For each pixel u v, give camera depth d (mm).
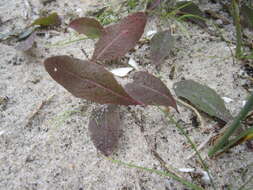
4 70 188
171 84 179
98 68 135
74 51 200
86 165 144
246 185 136
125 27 166
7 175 141
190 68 188
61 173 142
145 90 152
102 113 151
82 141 153
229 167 143
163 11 227
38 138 155
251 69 187
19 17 228
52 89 177
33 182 139
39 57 195
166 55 183
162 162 146
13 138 155
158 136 155
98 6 236
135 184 138
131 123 160
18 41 207
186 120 161
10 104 170
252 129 126
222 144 137
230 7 221
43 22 212
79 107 167
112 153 148
